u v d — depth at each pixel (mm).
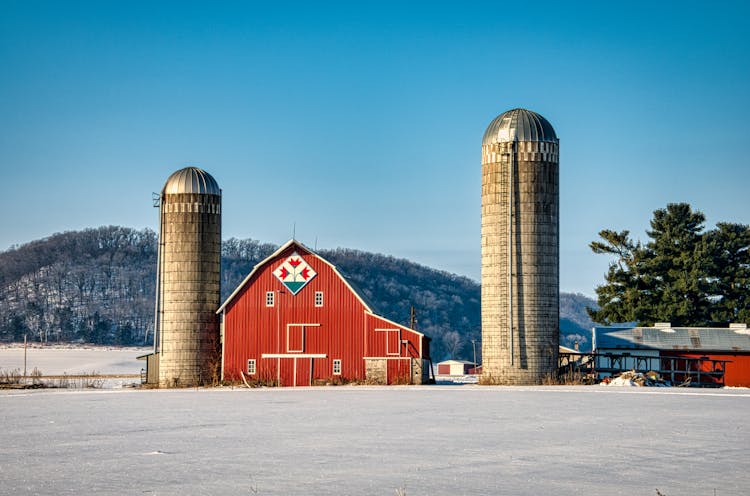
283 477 24844
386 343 65875
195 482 24219
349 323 66312
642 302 90500
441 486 23578
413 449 29906
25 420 40188
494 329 66750
